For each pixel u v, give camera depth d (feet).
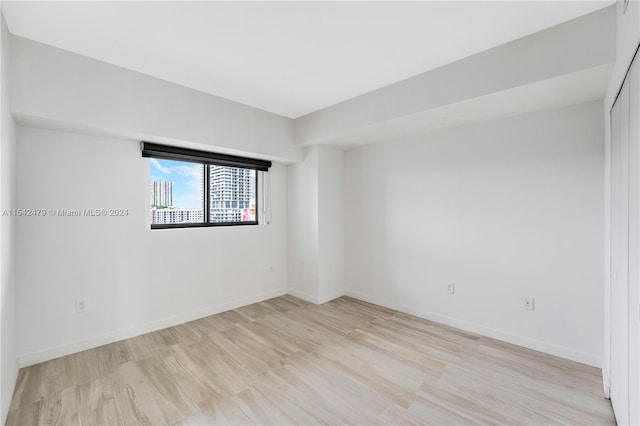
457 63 8.22
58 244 8.71
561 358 8.58
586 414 6.30
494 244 9.95
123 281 9.94
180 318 11.30
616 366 6.15
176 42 7.34
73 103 7.85
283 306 13.30
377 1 5.80
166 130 9.57
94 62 8.19
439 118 9.69
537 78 6.89
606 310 7.46
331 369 8.11
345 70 8.79
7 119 6.70
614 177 6.49
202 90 10.34
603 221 7.97
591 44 6.19
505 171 9.66
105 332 9.55
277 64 8.42
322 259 13.85
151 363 8.41
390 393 7.06
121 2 5.82
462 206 10.69
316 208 13.69
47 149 8.51
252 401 6.81
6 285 6.72
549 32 6.72
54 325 8.64
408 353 8.97
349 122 11.18
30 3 5.85
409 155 12.21
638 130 4.61
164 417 6.30
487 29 6.77
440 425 6.03
